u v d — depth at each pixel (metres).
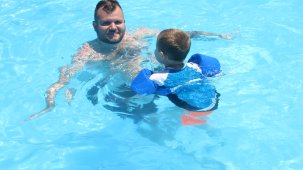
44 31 3.78
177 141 2.82
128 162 2.72
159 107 2.98
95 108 3.01
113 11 3.15
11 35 3.75
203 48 3.46
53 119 2.97
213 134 2.85
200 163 2.71
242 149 2.77
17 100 3.12
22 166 2.73
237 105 3.01
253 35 3.63
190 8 4.03
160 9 4.02
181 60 2.91
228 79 3.20
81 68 3.20
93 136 2.87
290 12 3.94
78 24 3.85
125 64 3.18
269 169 2.67
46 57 3.49
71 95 3.09
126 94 3.06
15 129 2.93
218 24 3.79
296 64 3.32
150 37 3.50
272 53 3.43
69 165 2.72
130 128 2.90
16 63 3.44
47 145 2.83
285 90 3.12
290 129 2.87
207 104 2.89
